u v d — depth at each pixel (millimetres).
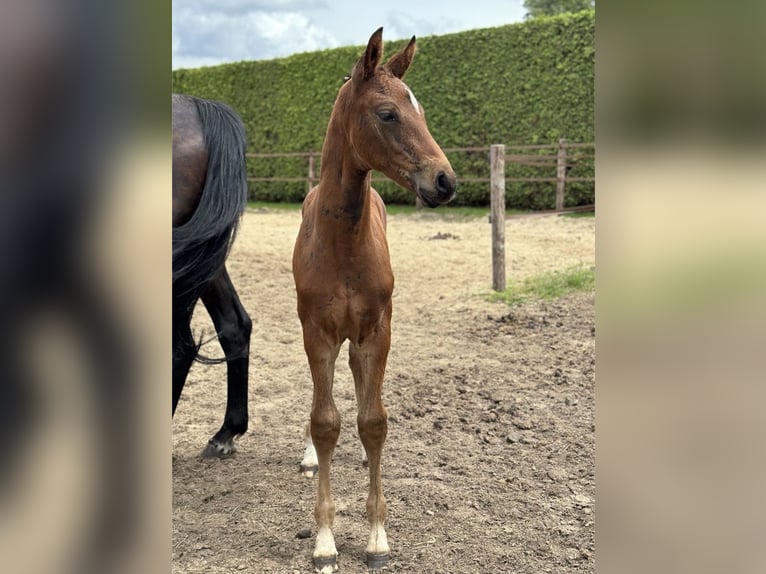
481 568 2598
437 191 2207
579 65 12297
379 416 2617
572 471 3359
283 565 2648
